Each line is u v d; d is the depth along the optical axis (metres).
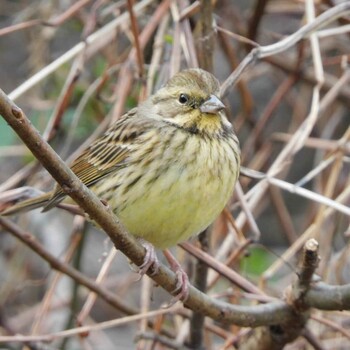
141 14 11.68
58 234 13.48
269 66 13.47
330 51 14.12
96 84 11.43
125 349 13.54
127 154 9.25
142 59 10.65
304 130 10.70
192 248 9.71
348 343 11.48
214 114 9.12
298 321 9.26
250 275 11.96
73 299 11.63
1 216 10.06
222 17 13.18
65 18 11.34
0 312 12.02
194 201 8.87
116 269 14.86
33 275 13.51
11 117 6.71
